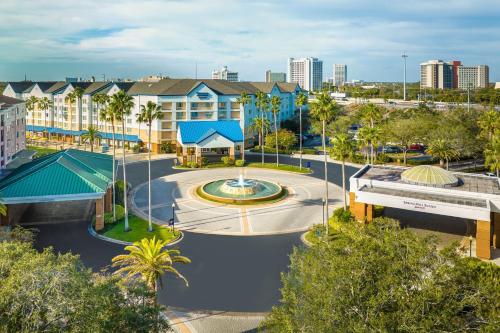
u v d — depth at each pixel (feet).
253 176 304.09
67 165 200.44
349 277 71.56
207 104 419.54
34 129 525.75
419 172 194.80
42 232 181.16
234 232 184.85
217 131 351.05
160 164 352.08
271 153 407.44
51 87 529.45
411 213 209.87
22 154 284.20
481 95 643.45
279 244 170.19
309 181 287.28
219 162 359.46
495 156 221.87
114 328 71.26
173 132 413.18
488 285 72.02
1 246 85.51
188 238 177.17
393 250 76.54
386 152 400.47
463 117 369.71
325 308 67.97
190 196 246.27
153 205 227.20
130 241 170.60
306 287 75.36
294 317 73.51
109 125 458.50
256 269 145.69
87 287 71.31
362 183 198.49
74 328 64.85
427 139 333.42
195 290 130.00
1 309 64.59
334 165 345.51
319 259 80.12
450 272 71.61
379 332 63.46
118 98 189.78
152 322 78.38
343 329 65.87
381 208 215.92
